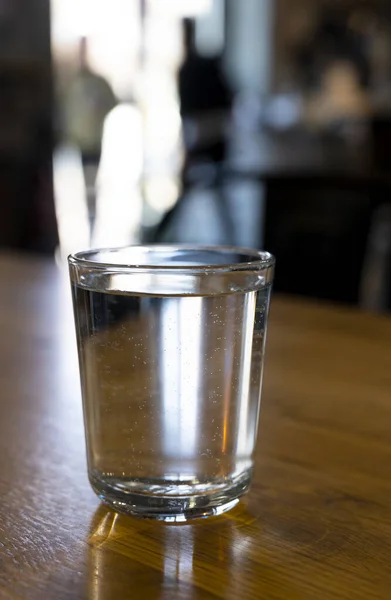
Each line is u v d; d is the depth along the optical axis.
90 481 0.30
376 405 0.44
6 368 0.52
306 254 1.22
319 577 0.25
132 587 0.24
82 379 0.30
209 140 2.40
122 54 3.49
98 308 0.28
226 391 0.28
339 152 3.21
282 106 3.43
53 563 0.26
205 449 0.28
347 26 3.66
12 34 3.16
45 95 3.23
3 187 2.44
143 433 0.28
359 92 3.60
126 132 3.48
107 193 3.25
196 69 3.26
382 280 1.50
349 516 0.30
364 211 1.18
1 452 0.36
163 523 0.29
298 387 0.47
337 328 0.63
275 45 3.86
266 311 0.30
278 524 0.29
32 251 2.43
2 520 0.29
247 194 1.72
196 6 3.71
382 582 0.25
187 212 1.67
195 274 0.27
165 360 0.28
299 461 0.35
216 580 0.25
